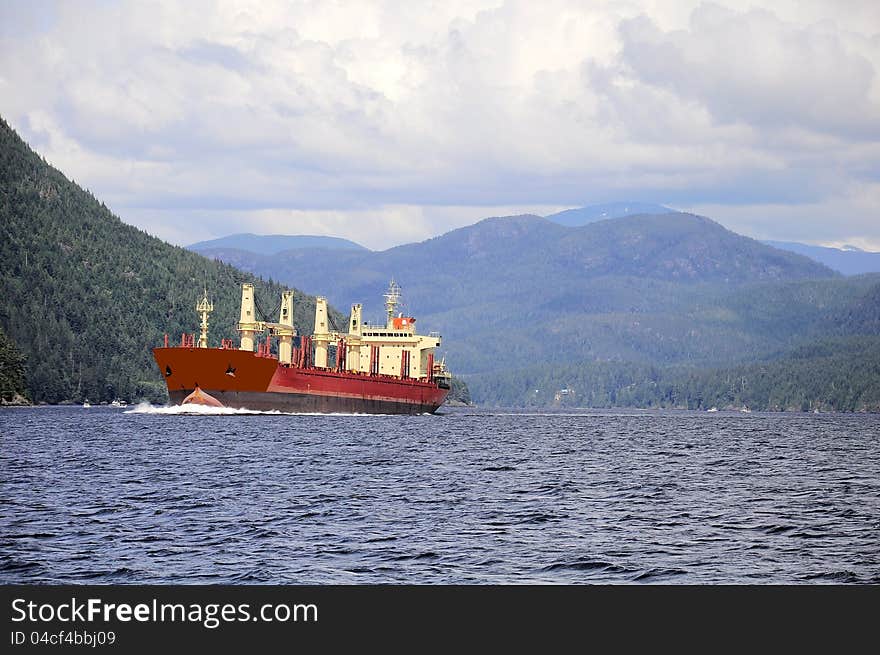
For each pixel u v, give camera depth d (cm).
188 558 8562
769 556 8894
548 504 11625
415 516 10606
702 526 10244
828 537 9731
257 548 8944
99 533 9488
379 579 8031
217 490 12519
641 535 9719
